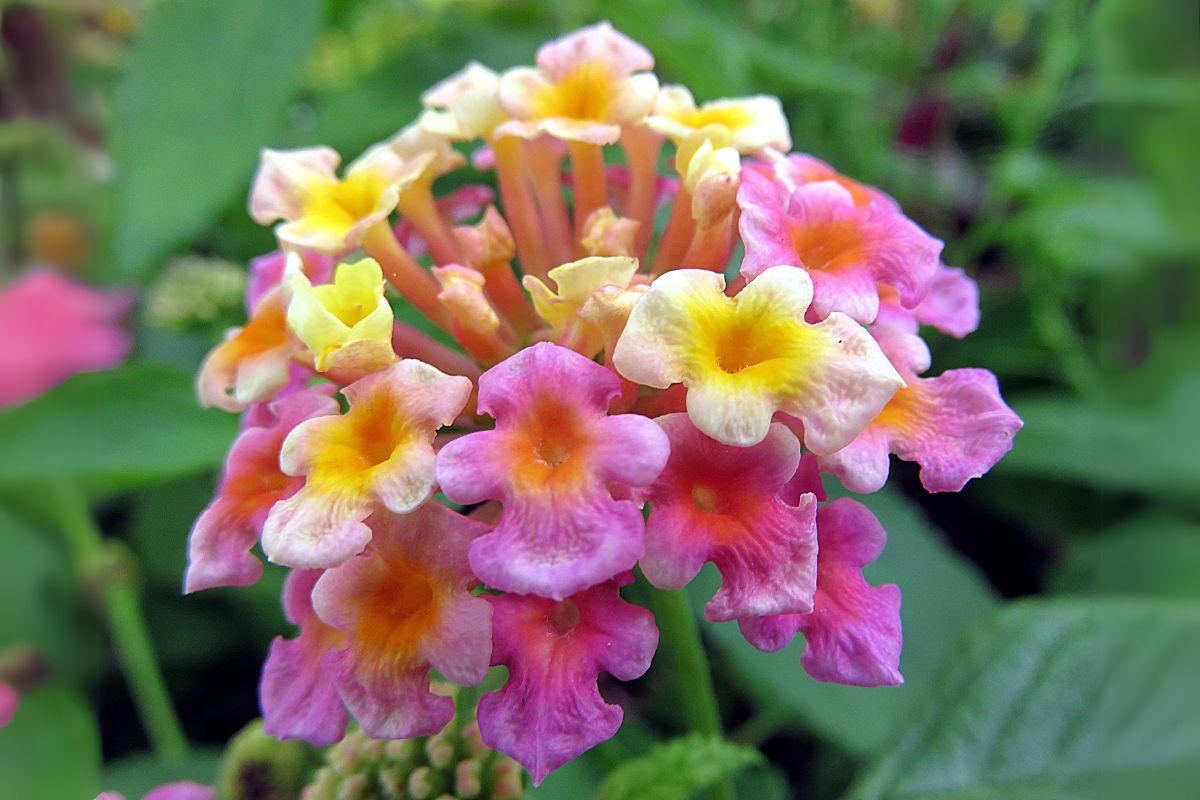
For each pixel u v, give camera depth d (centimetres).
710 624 10
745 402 7
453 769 8
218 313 13
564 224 9
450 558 7
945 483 7
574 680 7
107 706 12
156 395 9
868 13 18
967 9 19
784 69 14
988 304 15
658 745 8
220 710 13
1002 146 18
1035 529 13
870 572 11
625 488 7
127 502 13
